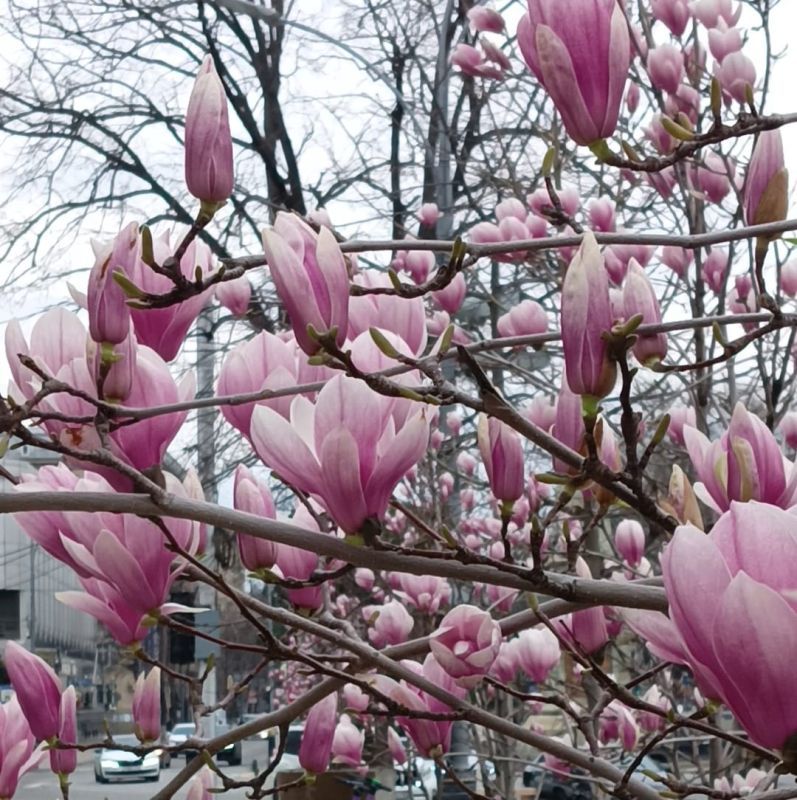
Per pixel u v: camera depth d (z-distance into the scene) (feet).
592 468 4.83
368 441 4.94
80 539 6.32
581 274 4.53
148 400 5.74
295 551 7.11
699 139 5.92
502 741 21.20
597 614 7.45
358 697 11.76
